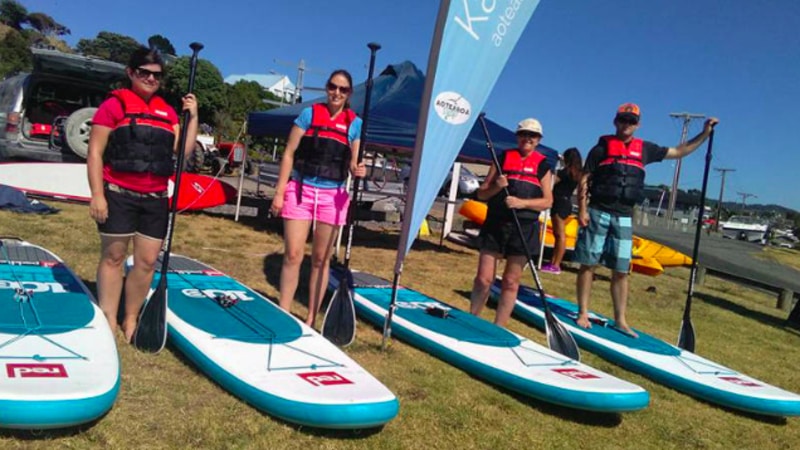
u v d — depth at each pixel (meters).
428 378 4.02
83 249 6.38
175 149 3.87
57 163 9.59
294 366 3.40
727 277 11.70
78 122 9.66
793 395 4.25
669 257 10.97
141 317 3.69
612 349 5.05
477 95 4.19
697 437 3.75
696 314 8.09
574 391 3.66
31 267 4.33
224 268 6.56
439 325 4.77
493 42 4.14
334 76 4.19
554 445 3.33
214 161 19.28
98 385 2.73
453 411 3.54
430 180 4.19
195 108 3.72
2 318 3.23
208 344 3.54
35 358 2.88
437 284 7.55
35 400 2.50
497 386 4.05
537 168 4.96
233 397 3.25
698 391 4.43
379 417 3.02
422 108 4.04
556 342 4.74
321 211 4.31
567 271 10.15
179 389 3.26
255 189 15.60
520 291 7.00
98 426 2.74
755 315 8.79
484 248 5.09
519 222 4.93
